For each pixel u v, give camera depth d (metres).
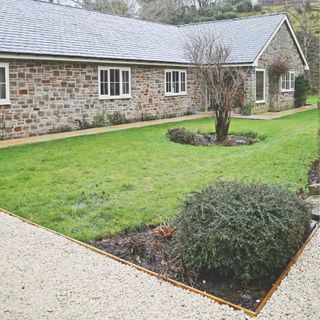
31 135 11.54
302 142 9.57
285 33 19.83
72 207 5.17
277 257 3.40
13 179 6.54
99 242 4.19
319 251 3.68
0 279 3.23
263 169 7.03
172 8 37.06
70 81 12.53
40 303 2.88
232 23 20.41
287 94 20.44
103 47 13.95
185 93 17.56
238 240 3.26
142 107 15.34
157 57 15.73
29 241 4.01
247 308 2.94
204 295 3.03
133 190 5.91
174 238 3.80
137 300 2.91
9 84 10.88
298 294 2.96
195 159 7.96
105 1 32.06
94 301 2.90
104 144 9.68
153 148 9.13
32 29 12.43
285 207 3.66
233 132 11.73
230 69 12.20
